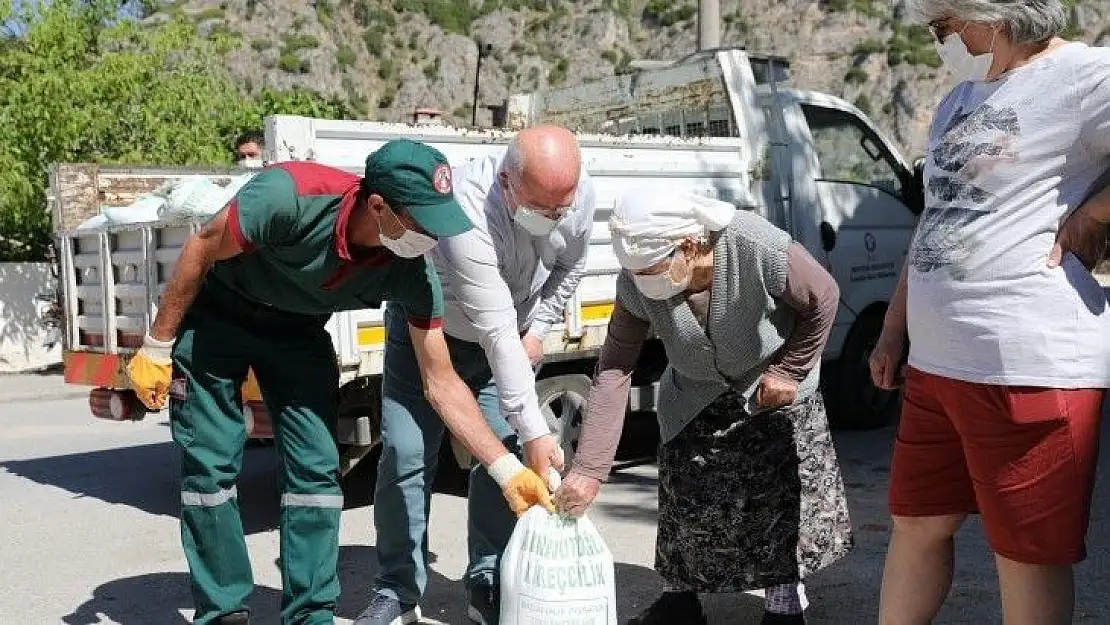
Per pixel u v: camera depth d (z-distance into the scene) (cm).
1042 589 266
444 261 343
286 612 345
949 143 270
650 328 347
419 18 8262
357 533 533
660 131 812
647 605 412
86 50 1611
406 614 380
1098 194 248
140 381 326
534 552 312
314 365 348
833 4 7700
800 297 323
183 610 425
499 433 381
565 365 626
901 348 315
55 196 784
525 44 8106
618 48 8006
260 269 328
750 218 324
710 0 1219
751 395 342
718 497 347
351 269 320
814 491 353
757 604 405
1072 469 256
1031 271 254
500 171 340
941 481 287
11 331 1420
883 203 808
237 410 346
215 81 1672
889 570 305
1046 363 253
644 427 809
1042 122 253
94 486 667
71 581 466
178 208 539
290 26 7725
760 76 766
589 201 381
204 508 340
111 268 605
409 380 371
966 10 257
